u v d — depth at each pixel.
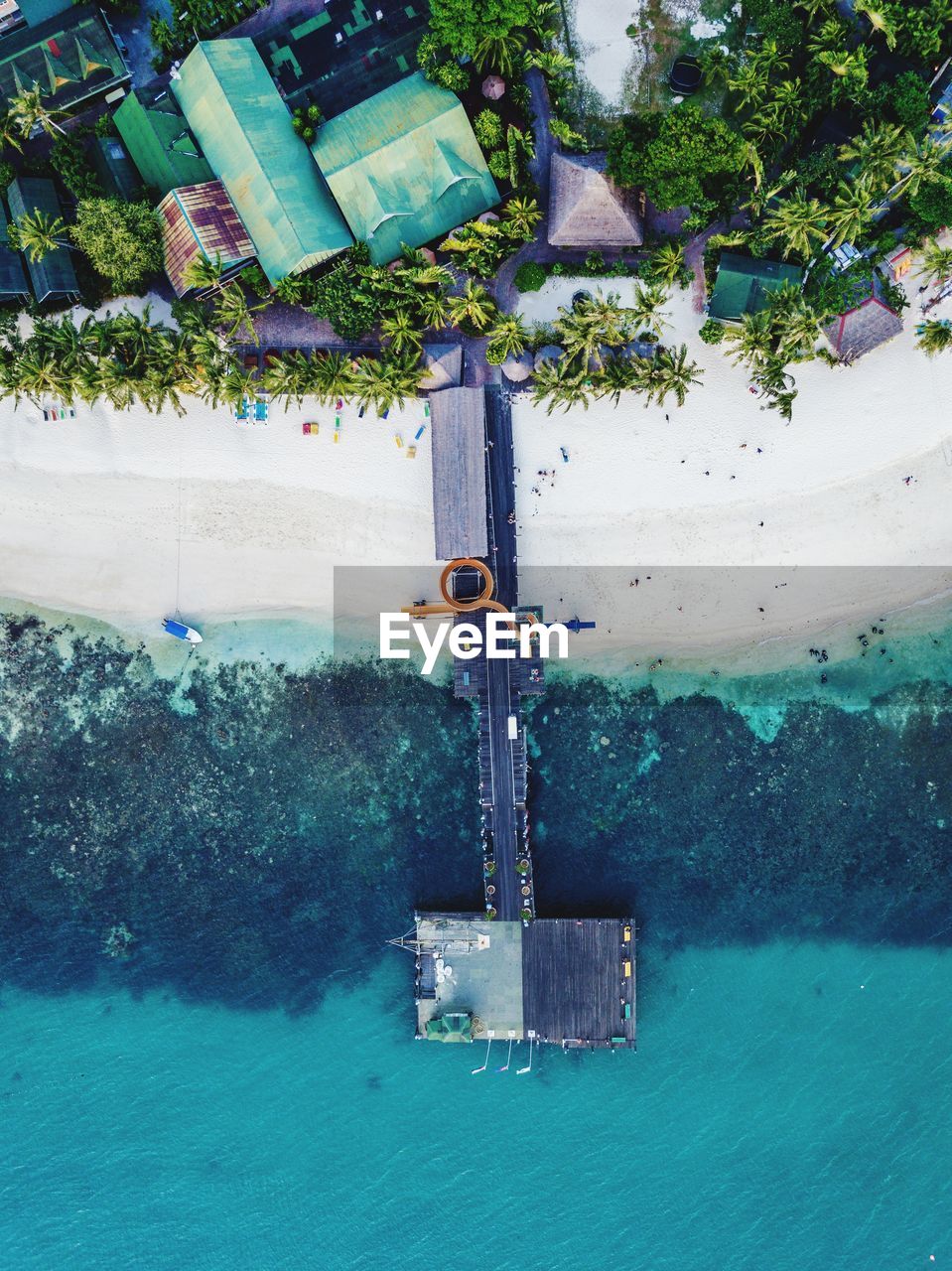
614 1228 48.81
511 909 47.34
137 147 45.53
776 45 43.53
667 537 47.72
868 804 47.91
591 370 44.91
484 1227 49.12
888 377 46.22
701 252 45.97
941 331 42.94
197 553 49.16
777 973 48.72
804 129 44.22
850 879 48.22
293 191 44.75
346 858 49.38
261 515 48.81
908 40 42.72
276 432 48.09
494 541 47.19
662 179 42.09
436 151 44.12
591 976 47.16
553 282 46.41
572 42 45.91
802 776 48.03
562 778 48.66
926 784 47.66
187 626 49.16
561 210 44.59
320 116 45.56
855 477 46.88
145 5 46.72
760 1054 48.75
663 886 48.66
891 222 44.47
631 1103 49.03
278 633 49.19
